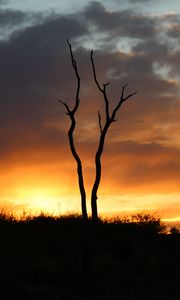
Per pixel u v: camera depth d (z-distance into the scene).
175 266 35.50
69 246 37.69
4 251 34.88
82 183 35.94
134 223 42.84
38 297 28.64
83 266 33.81
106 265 35.78
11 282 30.00
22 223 40.56
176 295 29.64
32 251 36.09
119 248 38.00
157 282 32.06
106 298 28.92
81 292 30.00
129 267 35.53
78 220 41.12
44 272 32.88
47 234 38.81
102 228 40.62
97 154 36.12
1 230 38.47
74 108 36.47
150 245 39.94
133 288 30.94
